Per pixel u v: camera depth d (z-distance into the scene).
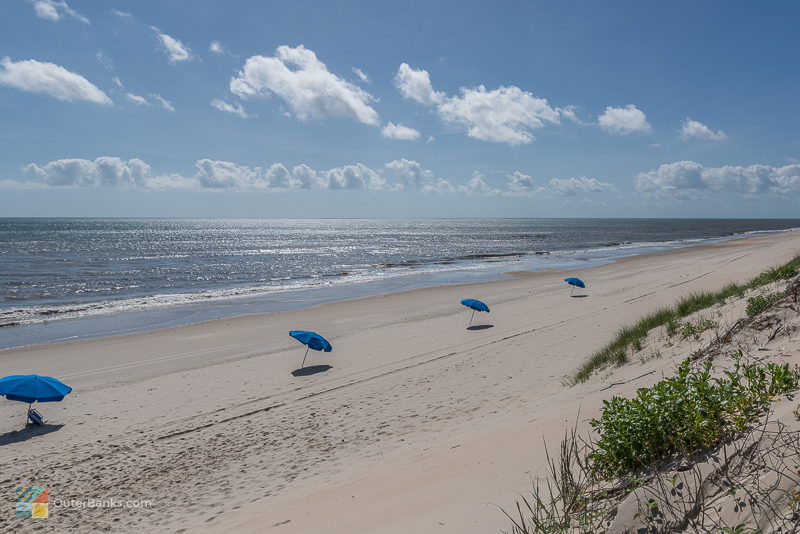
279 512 5.07
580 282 21.56
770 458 2.56
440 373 11.13
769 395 3.34
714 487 2.58
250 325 18.38
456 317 18.55
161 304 23.95
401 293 25.39
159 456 7.76
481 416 7.73
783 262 19.64
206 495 6.27
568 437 4.83
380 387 10.53
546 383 9.25
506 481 4.15
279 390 10.89
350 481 5.59
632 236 96.81
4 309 22.88
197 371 12.72
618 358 8.48
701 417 3.14
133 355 14.45
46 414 9.91
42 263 44.25
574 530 2.87
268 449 7.70
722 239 74.00
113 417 9.64
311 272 38.94
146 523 5.70
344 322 18.58
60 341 16.53
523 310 19.03
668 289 18.95
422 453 6.02
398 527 3.77
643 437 3.31
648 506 2.66
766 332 5.45
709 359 5.63
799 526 2.05
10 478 7.23
